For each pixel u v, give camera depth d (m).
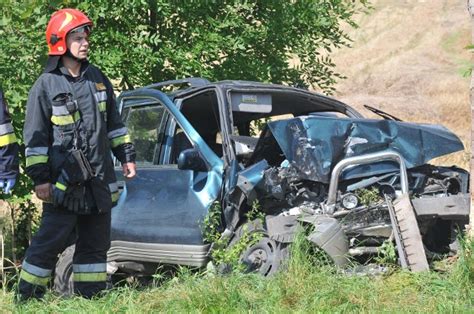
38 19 14.81
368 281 10.09
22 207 16.66
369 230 10.97
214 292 9.70
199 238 11.70
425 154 11.54
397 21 59.59
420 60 51.06
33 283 10.30
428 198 11.22
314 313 9.16
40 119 9.96
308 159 11.17
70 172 9.97
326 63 18.25
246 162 12.00
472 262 10.21
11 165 9.70
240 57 17.08
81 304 9.89
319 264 10.53
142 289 10.98
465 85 44.12
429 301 9.52
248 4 16.91
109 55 15.95
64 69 10.06
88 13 15.91
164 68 17.00
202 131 13.72
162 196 12.28
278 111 14.05
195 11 16.88
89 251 10.52
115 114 10.49
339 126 11.36
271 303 9.48
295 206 11.36
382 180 11.31
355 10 18.16
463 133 37.53
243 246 11.06
